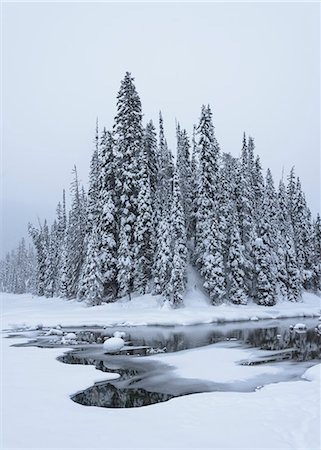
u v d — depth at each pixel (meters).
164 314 37.59
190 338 28.47
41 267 88.25
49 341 27.09
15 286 139.38
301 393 12.98
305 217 65.44
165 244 42.34
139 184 44.56
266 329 33.06
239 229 50.41
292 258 55.38
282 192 63.59
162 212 46.94
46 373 16.61
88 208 52.69
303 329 32.94
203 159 46.91
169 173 50.03
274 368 18.64
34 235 90.88
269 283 48.69
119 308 41.75
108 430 9.52
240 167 53.69
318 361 20.38
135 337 28.92
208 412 11.10
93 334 30.44
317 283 63.59
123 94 47.31
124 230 43.47
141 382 16.09
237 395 13.17
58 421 10.26
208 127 47.91
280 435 9.17
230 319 38.41
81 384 14.93
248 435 9.16
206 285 44.00
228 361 20.48
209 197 46.06
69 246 61.03
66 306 46.72
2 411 11.15
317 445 8.55
